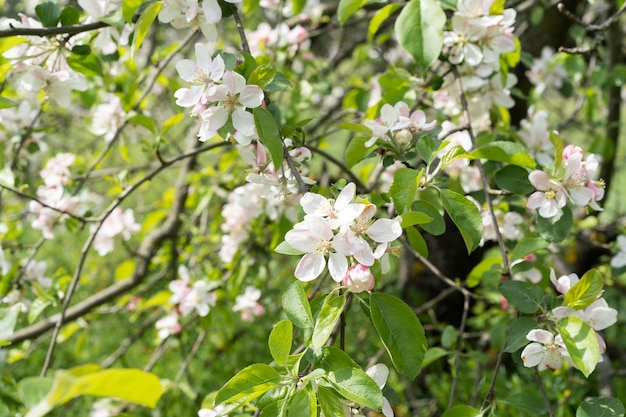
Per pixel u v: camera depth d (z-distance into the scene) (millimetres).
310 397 626
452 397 924
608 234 1518
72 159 1104
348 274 647
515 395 763
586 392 1366
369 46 1446
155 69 1229
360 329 1839
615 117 1450
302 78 1228
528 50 1553
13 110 1086
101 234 1239
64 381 478
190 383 1451
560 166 768
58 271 1070
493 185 962
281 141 703
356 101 1196
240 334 1711
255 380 642
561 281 747
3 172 1017
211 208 1578
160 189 2523
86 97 1156
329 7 1458
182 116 992
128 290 1353
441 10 773
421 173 709
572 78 1354
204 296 1156
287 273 1779
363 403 618
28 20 855
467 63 898
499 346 1188
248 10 914
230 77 691
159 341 1404
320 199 661
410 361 657
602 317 708
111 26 837
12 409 1019
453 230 1648
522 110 1521
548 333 706
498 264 818
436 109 982
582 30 1282
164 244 1449
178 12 785
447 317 1756
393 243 803
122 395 508
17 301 1031
